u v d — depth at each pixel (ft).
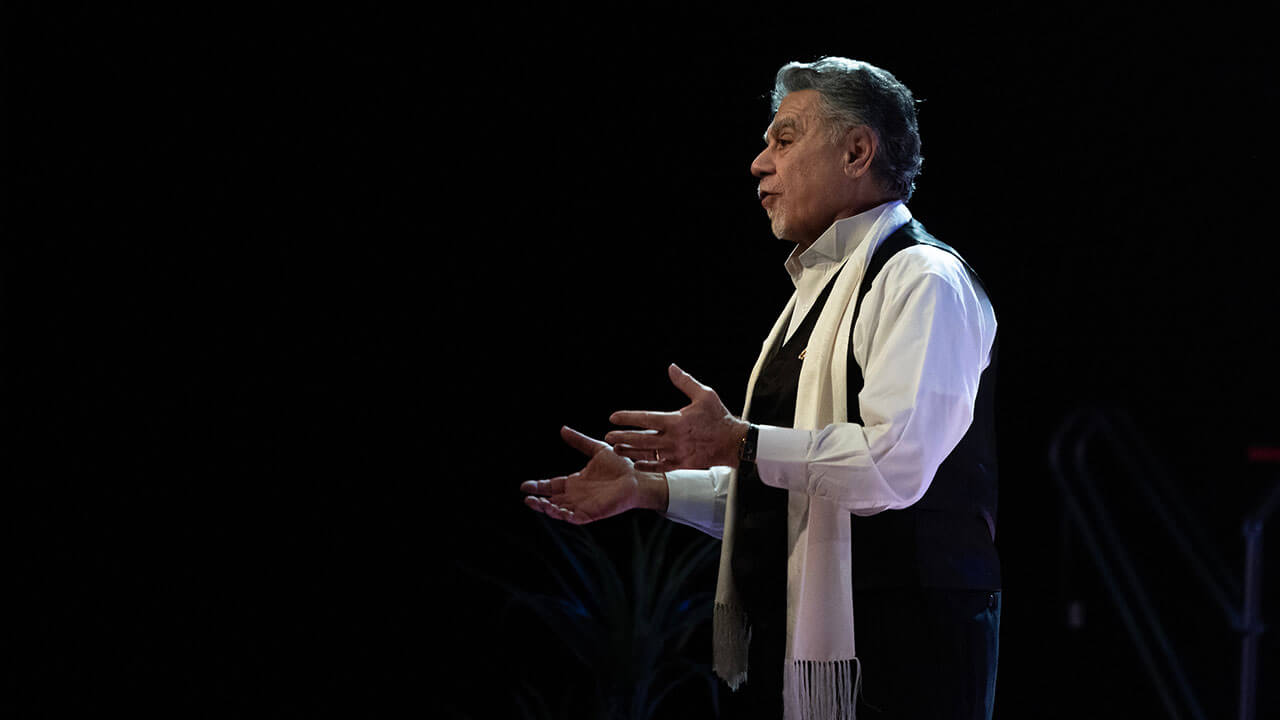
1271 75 28.91
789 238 13.46
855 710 11.16
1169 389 32.91
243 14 29.30
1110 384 33.09
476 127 30.45
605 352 30.83
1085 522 33.24
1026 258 31.53
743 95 30.45
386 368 30.27
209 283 29.35
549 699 29.55
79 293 28.53
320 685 29.50
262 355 29.60
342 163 29.96
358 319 30.12
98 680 28.40
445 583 30.12
